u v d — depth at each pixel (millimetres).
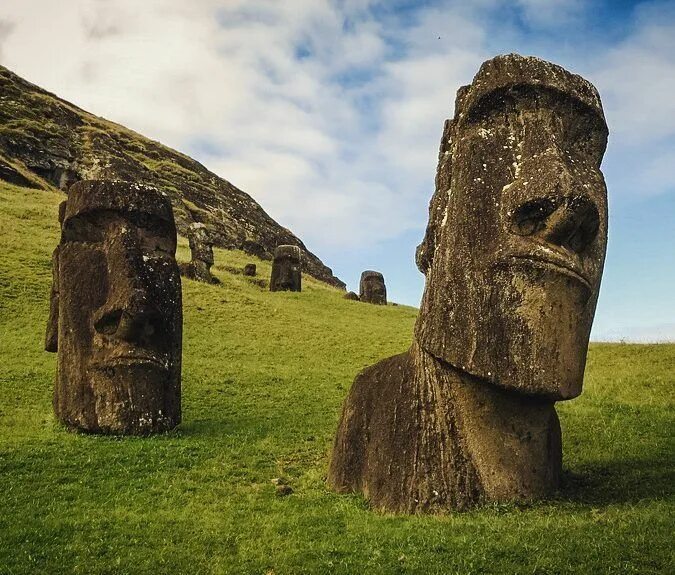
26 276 30438
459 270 8922
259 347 27234
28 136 63156
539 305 8430
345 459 10062
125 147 85000
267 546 7656
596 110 9195
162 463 11703
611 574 6195
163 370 14336
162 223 15008
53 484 10414
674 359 19672
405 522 8062
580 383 8633
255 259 65312
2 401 16156
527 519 7789
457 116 9773
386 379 9883
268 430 14766
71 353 14234
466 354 8688
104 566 7250
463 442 8797
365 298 48781
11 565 7270
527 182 8570
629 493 8852
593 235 8672
